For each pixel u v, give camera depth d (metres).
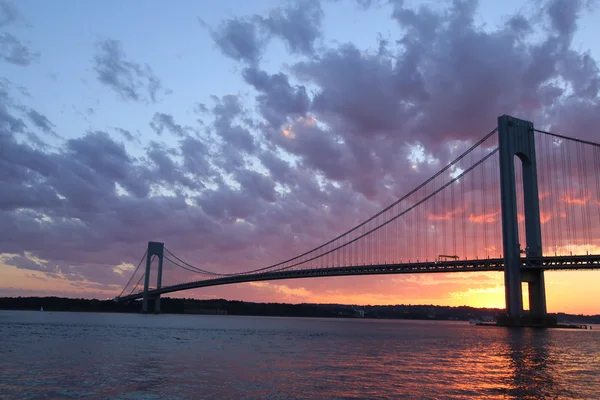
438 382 38.25
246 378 38.88
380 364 48.62
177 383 36.38
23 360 46.88
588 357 56.88
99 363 45.88
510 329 103.12
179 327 117.94
